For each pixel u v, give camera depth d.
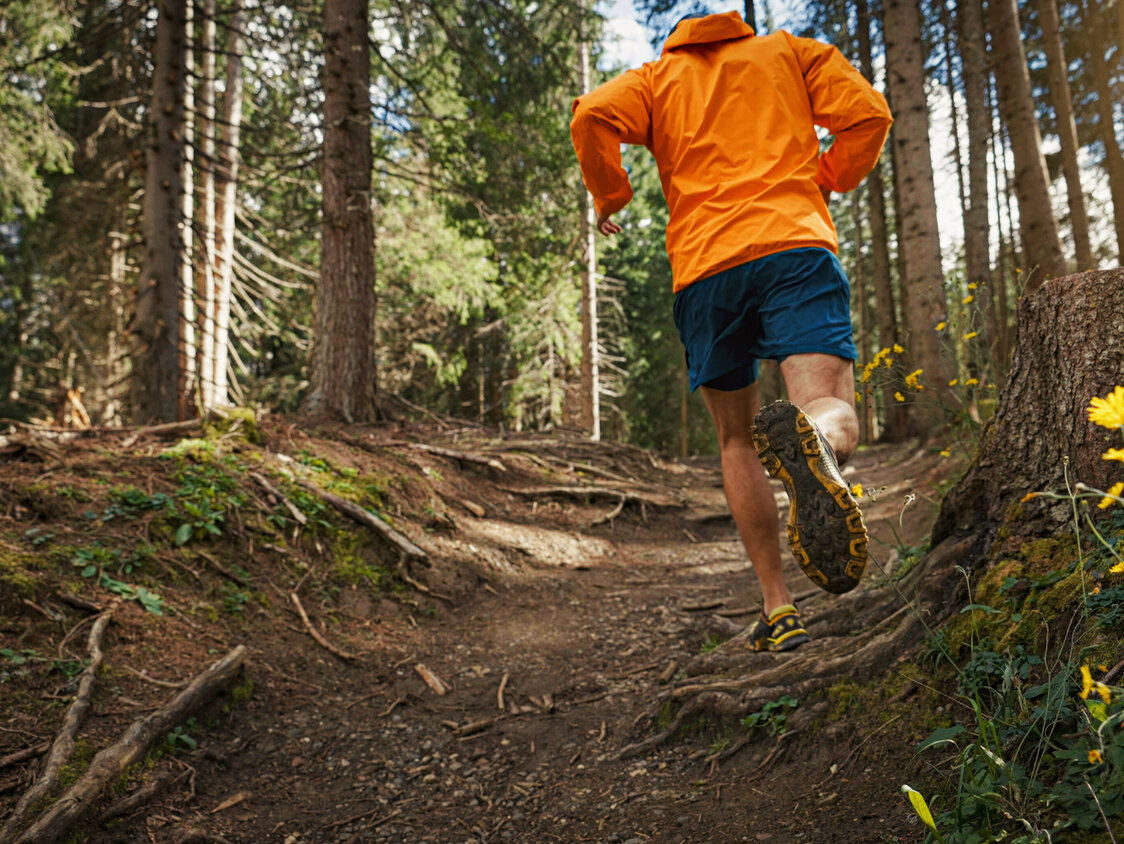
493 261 15.70
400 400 10.10
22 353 17.72
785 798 1.96
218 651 3.30
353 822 2.39
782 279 1.80
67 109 12.80
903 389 3.12
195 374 9.53
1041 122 13.23
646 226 23.30
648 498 7.81
